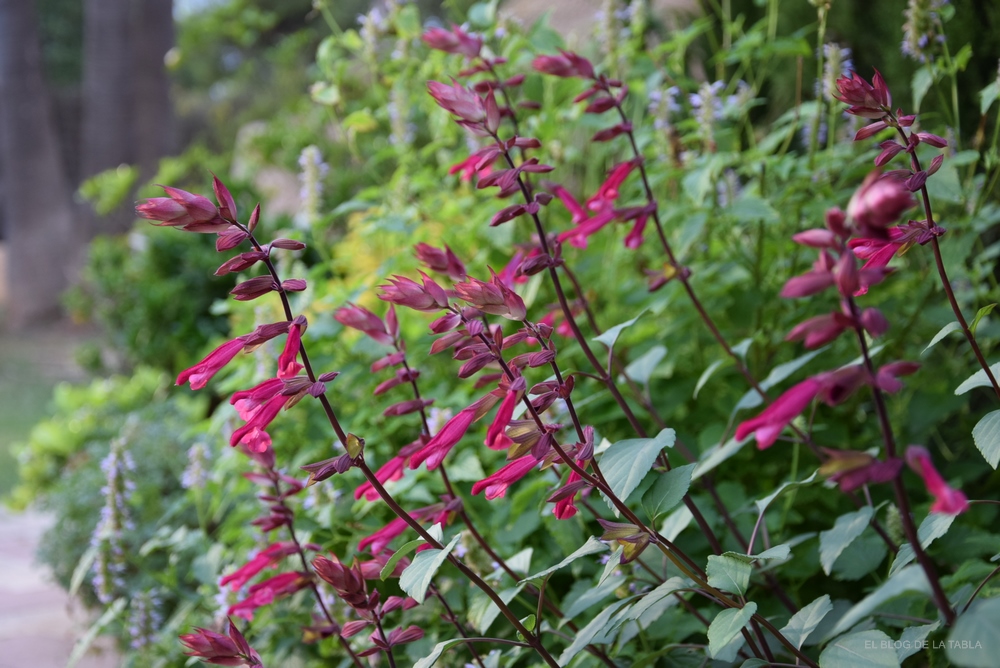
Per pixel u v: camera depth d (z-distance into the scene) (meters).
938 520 0.51
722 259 0.90
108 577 0.80
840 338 0.83
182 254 1.93
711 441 0.76
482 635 0.61
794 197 0.80
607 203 0.68
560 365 0.87
